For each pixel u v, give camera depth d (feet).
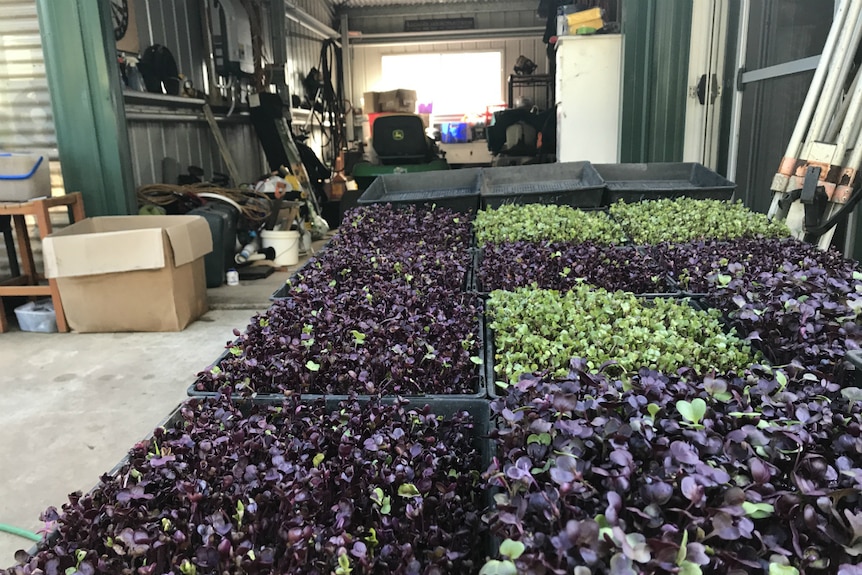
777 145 13.47
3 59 14.73
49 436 9.30
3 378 11.43
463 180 14.08
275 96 25.00
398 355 5.28
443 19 40.29
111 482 3.91
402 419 4.48
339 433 4.22
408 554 3.08
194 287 14.43
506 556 2.75
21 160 13.33
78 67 14.40
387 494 3.69
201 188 19.51
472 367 5.64
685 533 2.63
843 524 2.82
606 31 19.08
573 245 8.78
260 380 5.38
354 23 40.91
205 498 3.57
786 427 3.43
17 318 14.21
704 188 11.96
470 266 8.62
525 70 37.70
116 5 17.98
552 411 3.61
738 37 15.29
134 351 12.63
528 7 39.63
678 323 5.82
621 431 3.25
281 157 25.50
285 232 19.33
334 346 5.69
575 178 14.07
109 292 13.41
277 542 3.33
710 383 3.90
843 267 7.13
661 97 16.90
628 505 2.99
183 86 21.43
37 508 7.58
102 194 15.16
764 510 2.90
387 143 27.37
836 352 4.78
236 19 25.34
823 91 9.86
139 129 19.30
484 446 4.70
